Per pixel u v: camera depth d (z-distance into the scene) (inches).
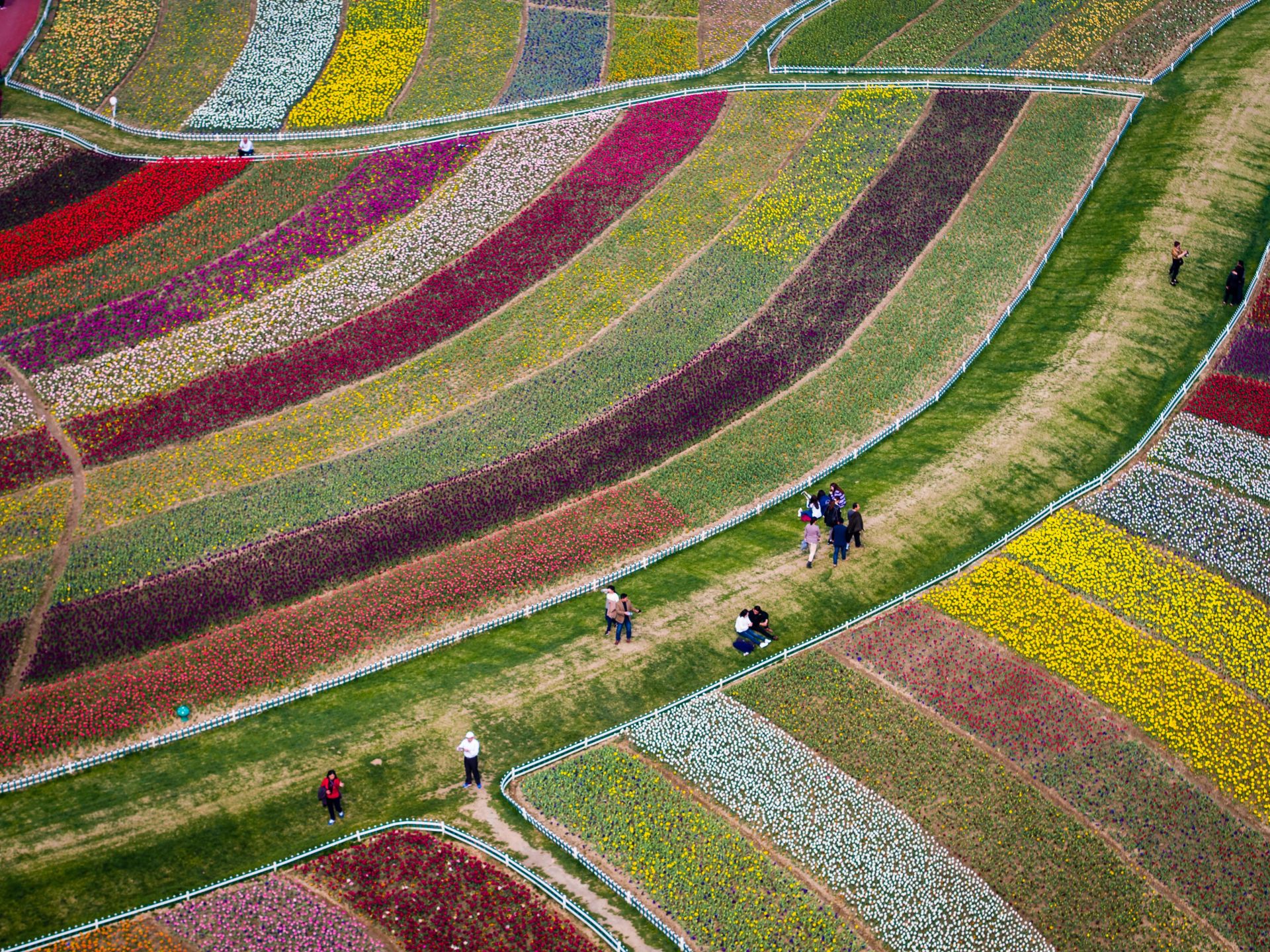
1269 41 3585.1
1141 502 2322.8
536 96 3422.7
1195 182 3112.7
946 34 3644.2
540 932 1606.8
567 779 1812.3
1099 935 1657.2
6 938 1617.9
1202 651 2046.0
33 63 3518.7
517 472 2425.0
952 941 1628.9
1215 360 2664.9
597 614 2121.1
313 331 2755.9
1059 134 3312.0
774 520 2326.5
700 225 3026.6
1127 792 1827.0
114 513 2349.9
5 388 2618.1
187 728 1925.4
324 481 2409.0
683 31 3646.7
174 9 3710.6
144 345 2716.5
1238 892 1723.7
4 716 1959.9
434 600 2149.4
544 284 2876.5
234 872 1701.5
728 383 2628.0
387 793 1809.8
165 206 3090.6
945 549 2233.0
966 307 2819.9
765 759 1839.3
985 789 1813.5
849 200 3100.4
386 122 3356.3
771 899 1657.2
